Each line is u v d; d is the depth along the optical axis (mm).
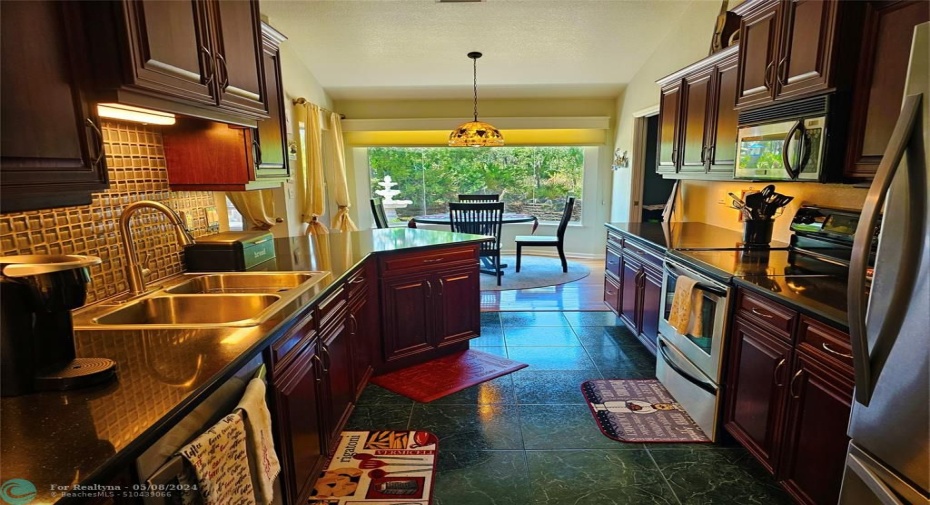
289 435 1466
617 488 1812
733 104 2559
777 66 2031
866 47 1656
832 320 1374
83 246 1488
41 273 889
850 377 1325
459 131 4520
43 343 935
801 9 1871
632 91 5141
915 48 999
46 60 960
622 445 2092
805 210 2350
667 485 1827
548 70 4879
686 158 3148
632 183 5273
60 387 922
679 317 2232
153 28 1200
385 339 2750
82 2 1046
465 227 5031
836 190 2244
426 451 2062
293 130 4250
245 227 3426
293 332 1509
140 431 792
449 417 2352
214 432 941
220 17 1592
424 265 2840
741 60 2328
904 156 1020
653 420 2297
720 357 2002
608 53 4480
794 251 2400
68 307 945
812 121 1815
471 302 3133
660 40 4234
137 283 1601
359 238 3092
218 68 1572
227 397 1094
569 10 3645
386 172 6516
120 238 1654
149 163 1848
